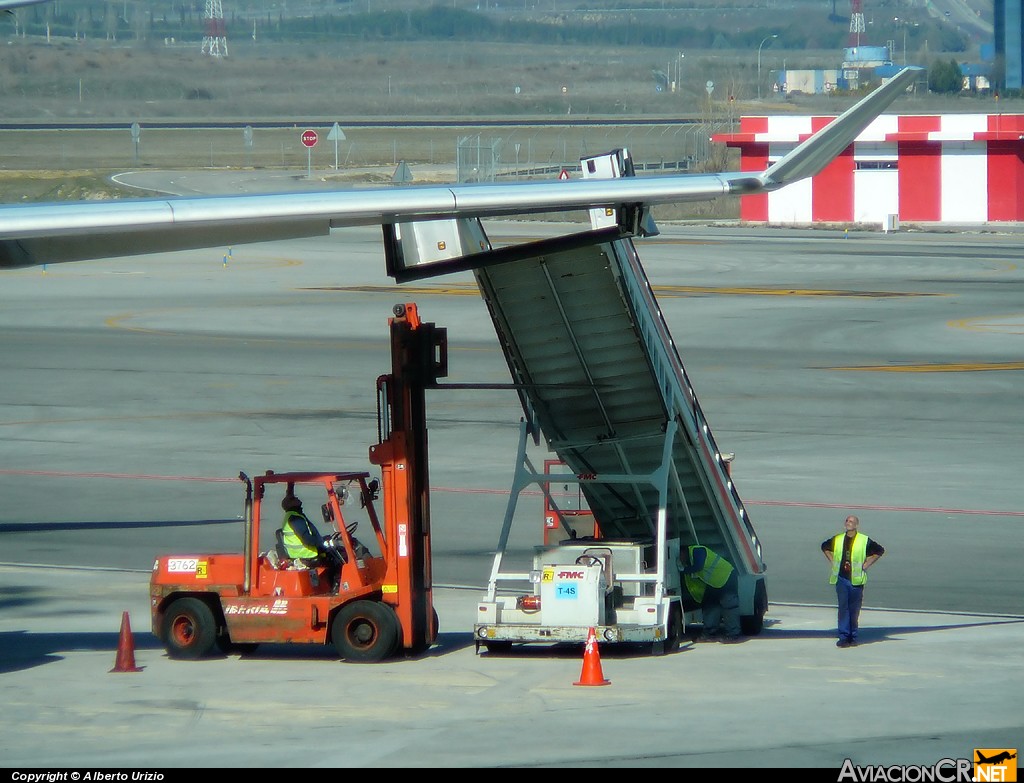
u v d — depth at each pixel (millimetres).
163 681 59625
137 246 59562
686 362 172875
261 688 58031
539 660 64375
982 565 87500
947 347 184250
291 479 65312
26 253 59562
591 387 67500
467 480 116000
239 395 154875
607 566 66125
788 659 64250
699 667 62219
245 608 64000
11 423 140750
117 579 85562
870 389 156500
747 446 128750
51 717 52875
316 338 193000
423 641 66125
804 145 50594
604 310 65875
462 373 163875
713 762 46156
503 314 67750
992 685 57969
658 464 71250
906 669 61531
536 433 71375
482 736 49625
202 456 125500
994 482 113438
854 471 117875
